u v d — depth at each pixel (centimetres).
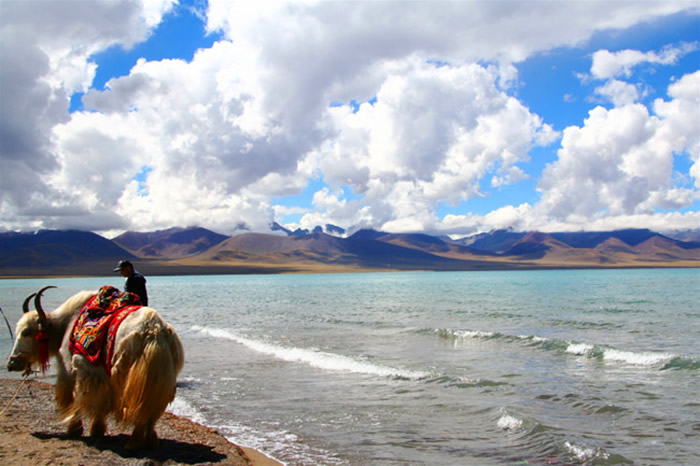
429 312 3503
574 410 949
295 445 745
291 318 3034
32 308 3950
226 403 995
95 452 576
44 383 1070
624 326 2589
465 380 1184
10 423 695
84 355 601
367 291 7694
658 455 711
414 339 2000
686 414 916
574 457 696
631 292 6250
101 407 605
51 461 535
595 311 3519
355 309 3841
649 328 2492
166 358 565
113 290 651
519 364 1454
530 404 992
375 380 1202
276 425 848
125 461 550
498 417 888
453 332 2111
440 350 1720
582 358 1555
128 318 591
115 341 584
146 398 550
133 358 564
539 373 1312
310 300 5266
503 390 1103
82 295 677
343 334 2177
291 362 1452
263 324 2658
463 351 1700
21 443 600
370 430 823
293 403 995
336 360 1462
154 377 554
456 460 686
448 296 5850
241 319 2978
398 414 916
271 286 10938
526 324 2702
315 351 1633
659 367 1387
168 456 595
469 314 3319
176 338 596
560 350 1711
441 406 971
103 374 600
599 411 937
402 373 1271
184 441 672
